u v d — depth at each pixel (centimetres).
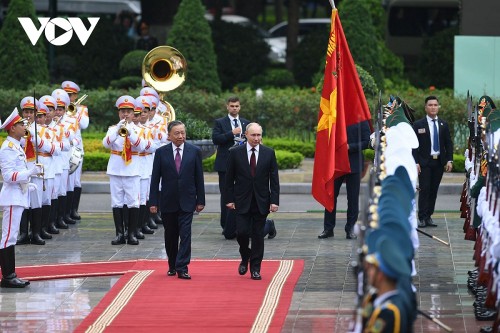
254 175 3775
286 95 7638
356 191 4669
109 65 9444
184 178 3834
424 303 3459
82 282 3866
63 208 5069
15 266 4156
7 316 3353
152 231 4950
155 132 4775
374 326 1917
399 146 3062
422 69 9381
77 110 5203
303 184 6169
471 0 7494
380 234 2117
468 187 3856
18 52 8094
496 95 7325
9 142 3794
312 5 16000
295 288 3728
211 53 8356
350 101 4309
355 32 8006
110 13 10838
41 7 10712
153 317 3278
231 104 4772
